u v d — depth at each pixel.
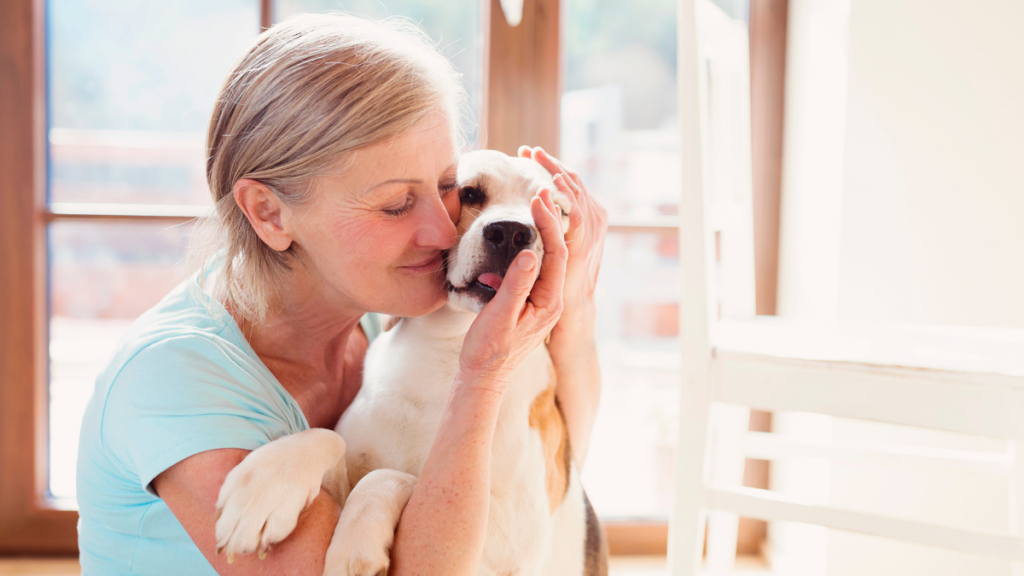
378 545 0.67
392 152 0.77
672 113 2.07
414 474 0.92
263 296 0.88
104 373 0.79
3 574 1.87
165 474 0.71
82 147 1.97
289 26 0.84
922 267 1.65
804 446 1.41
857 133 1.66
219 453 0.70
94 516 0.80
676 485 1.08
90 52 1.95
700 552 1.08
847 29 1.66
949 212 1.63
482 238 0.85
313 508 0.70
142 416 0.71
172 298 0.90
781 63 2.00
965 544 0.91
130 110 1.98
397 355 0.99
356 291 0.83
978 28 1.59
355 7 1.95
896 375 0.96
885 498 1.68
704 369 1.07
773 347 1.09
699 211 1.07
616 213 2.09
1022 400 0.90
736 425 1.46
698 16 1.07
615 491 2.18
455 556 0.70
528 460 0.92
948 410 0.93
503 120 1.98
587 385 1.19
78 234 1.98
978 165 1.61
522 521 0.88
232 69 0.86
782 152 2.02
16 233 1.90
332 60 0.78
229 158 0.84
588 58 2.03
